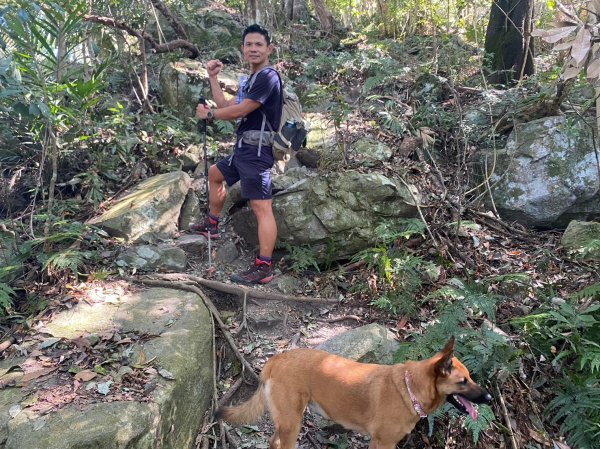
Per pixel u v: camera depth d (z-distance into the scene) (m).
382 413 3.22
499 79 7.62
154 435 3.05
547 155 5.77
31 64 5.34
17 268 4.33
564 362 4.24
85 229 4.87
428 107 6.49
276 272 4.98
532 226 5.81
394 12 9.10
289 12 10.29
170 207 5.31
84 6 5.17
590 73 3.47
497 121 6.24
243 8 9.31
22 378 3.34
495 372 3.96
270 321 4.43
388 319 4.53
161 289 4.44
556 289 4.79
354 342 3.96
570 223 5.37
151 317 4.00
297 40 9.00
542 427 3.92
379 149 5.88
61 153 5.72
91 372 3.38
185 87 6.81
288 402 3.32
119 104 6.12
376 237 5.10
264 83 4.50
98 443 2.85
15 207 5.53
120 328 3.84
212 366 3.91
